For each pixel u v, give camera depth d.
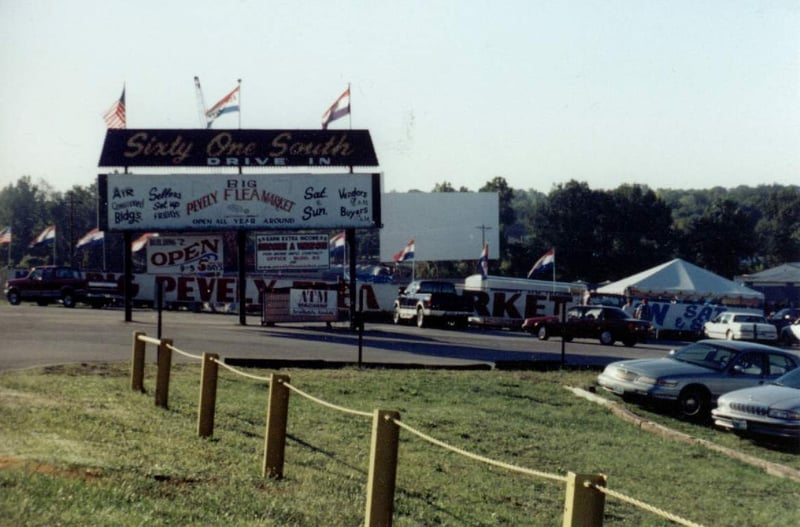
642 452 14.09
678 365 19.09
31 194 97.12
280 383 9.75
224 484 9.03
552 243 91.50
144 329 30.44
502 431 14.72
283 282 49.84
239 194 35.19
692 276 49.69
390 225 81.25
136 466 9.16
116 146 35.00
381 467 7.66
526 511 9.92
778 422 15.41
